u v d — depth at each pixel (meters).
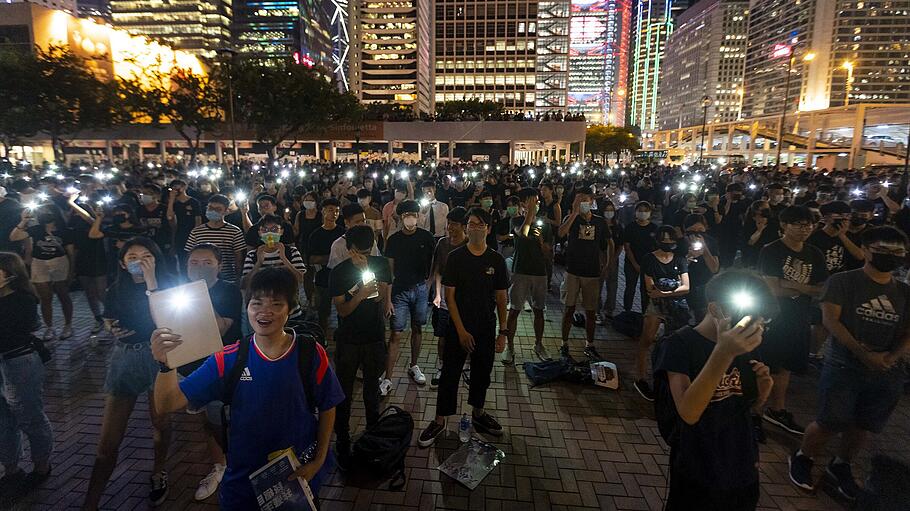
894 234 3.12
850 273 3.35
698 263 5.67
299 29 133.12
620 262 11.69
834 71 132.12
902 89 131.62
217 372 2.20
